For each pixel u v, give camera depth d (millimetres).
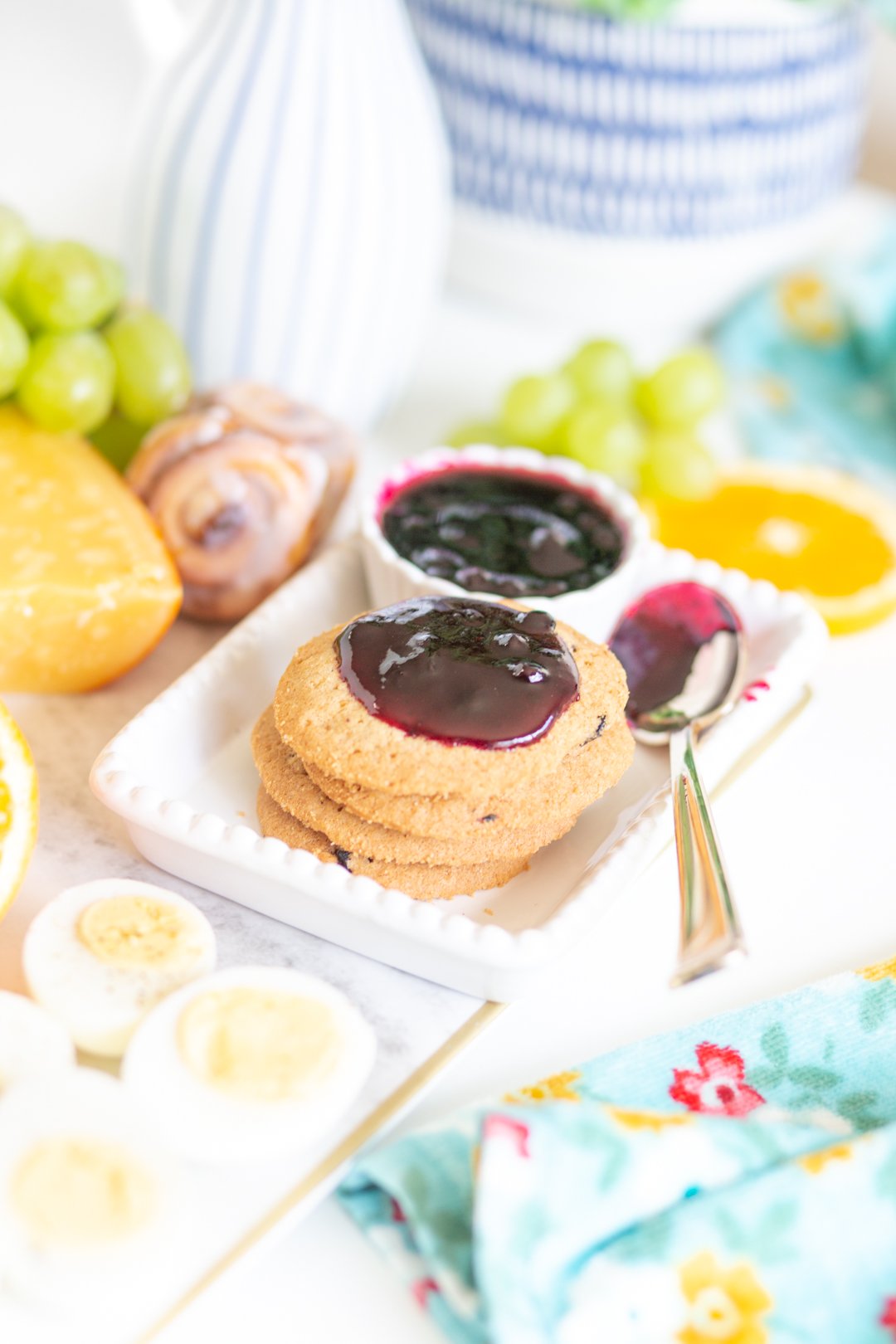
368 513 664
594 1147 543
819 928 617
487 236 812
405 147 722
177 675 677
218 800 628
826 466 786
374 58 710
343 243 718
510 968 571
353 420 762
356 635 603
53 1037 552
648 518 731
